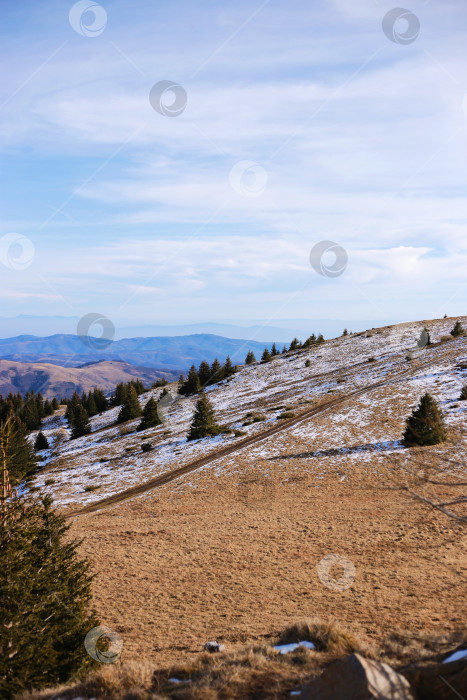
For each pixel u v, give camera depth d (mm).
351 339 107062
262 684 6508
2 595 9086
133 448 60562
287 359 104438
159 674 8156
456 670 5176
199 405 56281
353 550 19609
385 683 4879
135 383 124000
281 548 21000
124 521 29531
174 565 20234
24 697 7633
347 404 52938
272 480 34250
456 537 19594
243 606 15320
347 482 30953
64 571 10906
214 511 29234
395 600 14031
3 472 10031
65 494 43000
